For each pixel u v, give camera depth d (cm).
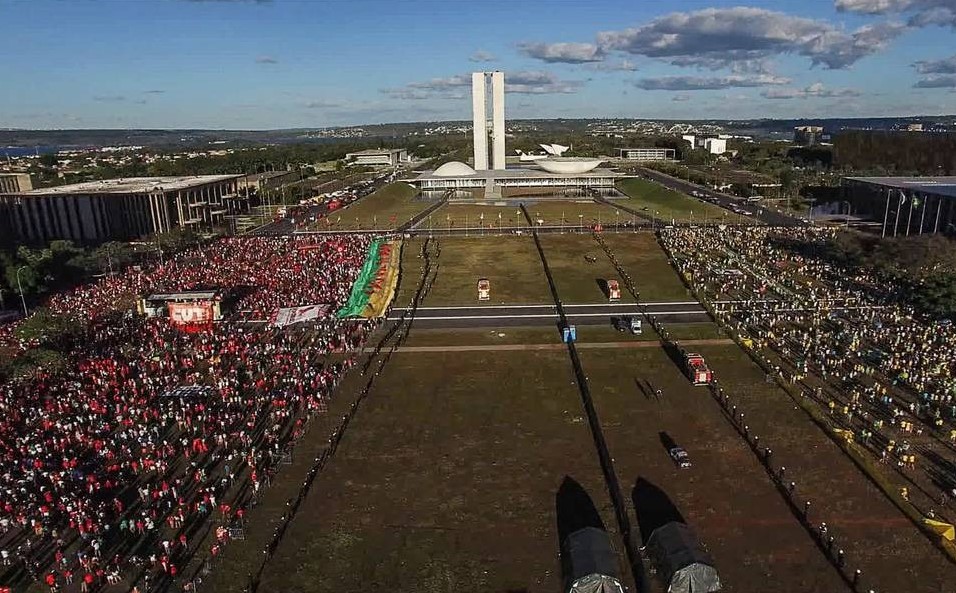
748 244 13625
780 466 5484
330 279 11356
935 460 5562
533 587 4169
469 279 11650
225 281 11400
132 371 7656
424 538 4678
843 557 4350
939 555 4403
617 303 10206
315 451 5881
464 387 7200
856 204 18175
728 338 8600
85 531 4744
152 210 16438
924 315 9238
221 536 4681
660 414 6469
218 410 6650
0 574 4397
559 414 6531
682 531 4350
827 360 7688
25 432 6203
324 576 4316
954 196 13825
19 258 11788
